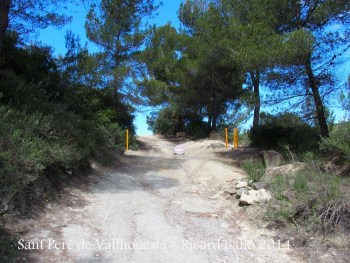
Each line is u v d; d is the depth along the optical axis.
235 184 8.23
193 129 29.83
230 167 12.20
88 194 7.52
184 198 7.73
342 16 11.84
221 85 23.17
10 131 5.66
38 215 5.70
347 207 5.38
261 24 12.52
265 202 6.43
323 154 8.80
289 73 12.62
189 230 5.70
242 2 15.80
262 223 5.84
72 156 7.62
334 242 4.98
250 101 16.27
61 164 7.11
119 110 22.41
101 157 11.39
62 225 5.58
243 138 22.30
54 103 10.73
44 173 6.66
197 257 4.70
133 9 13.12
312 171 7.01
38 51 13.39
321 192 5.77
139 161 13.76
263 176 7.91
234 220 6.21
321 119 12.41
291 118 13.60
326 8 11.57
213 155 16.81
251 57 11.52
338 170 7.54
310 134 12.66
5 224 5.05
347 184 6.23
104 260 4.48
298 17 12.66
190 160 13.86
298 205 5.80
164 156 17.64
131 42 23.17
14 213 5.34
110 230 5.57
